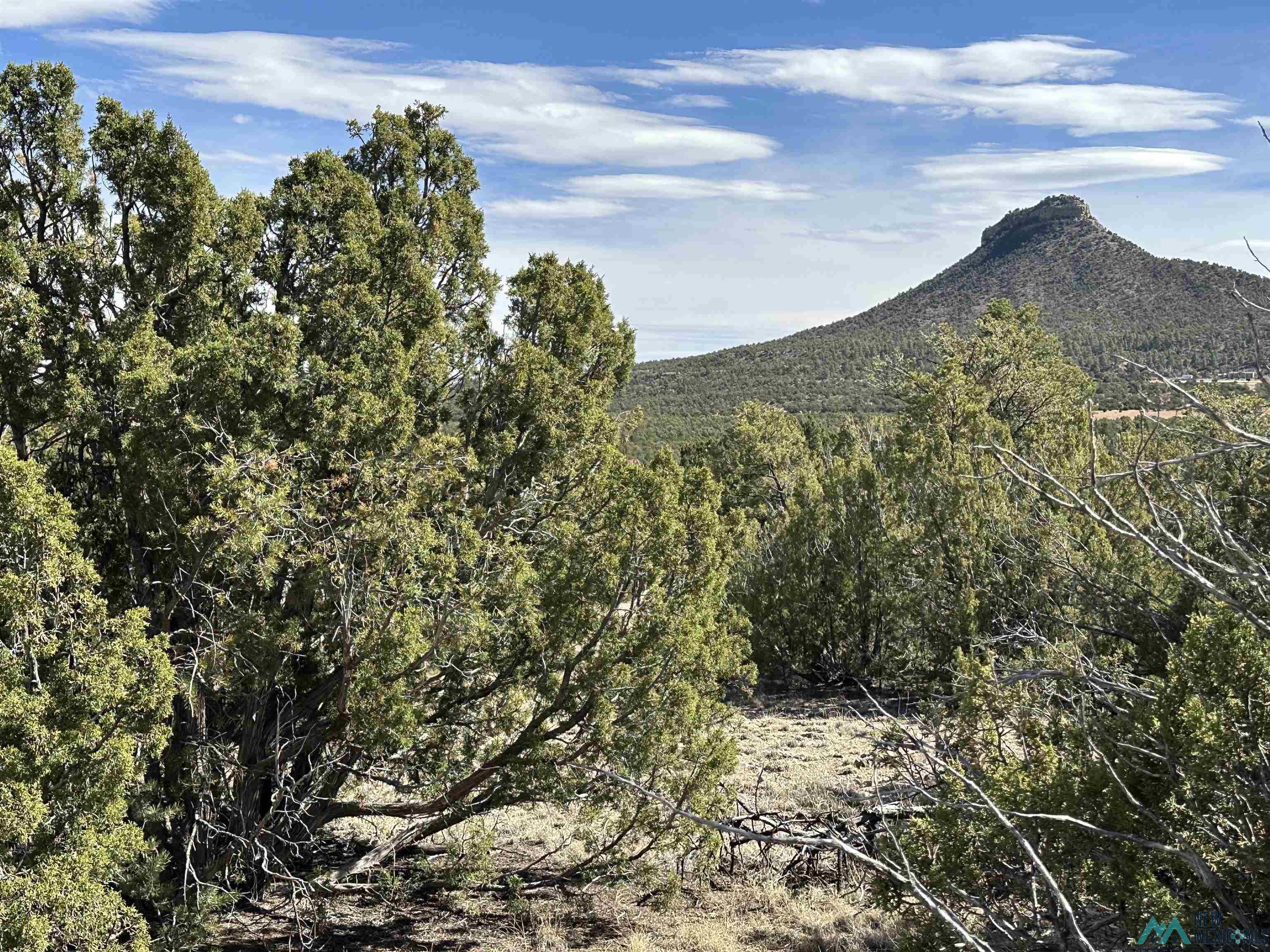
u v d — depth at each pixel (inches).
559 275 528.4
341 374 417.4
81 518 414.6
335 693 429.4
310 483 404.5
